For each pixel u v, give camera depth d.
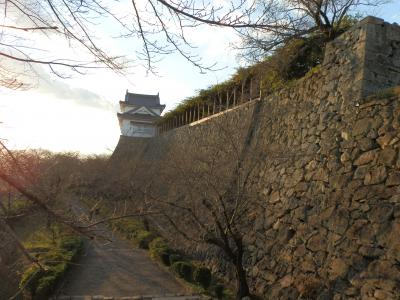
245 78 13.87
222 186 10.09
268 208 9.79
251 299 8.28
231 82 16.52
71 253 12.00
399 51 8.09
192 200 9.65
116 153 31.23
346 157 7.49
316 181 8.21
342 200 7.16
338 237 6.91
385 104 6.90
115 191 13.40
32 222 13.10
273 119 11.42
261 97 13.08
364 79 7.68
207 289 9.91
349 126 7.71
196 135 18.59
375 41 7.94
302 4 11.09
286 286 7.82
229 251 8.52
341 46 8.75
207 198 9.70
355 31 8.32
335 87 8.62
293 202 8.80
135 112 38.75
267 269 8.80
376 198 6.36
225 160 11.25
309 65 11.91
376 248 5.97
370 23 8.00
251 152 11.33
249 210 10.45
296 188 8.89
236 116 13.98
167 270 12.30
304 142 9.29
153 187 18.27
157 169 20.50
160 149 25.44
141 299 9.38
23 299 8.14
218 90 17.92
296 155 9.40
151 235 16.20
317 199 7.96
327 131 8.43
